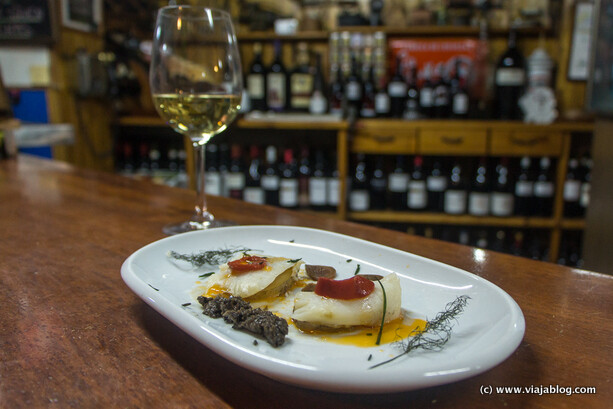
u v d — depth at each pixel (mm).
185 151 2570
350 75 2385
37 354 357
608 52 1804
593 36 1940
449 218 2285
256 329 361
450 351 330
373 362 319
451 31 2316
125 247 628
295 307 381
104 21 2473
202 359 352
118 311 436
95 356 354
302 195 2516
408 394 311
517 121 2240
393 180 2346
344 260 537
